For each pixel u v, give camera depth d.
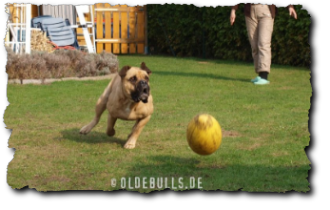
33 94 11.19
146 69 6.88
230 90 12.16
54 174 5.94
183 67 17.00
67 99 10.77
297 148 7.01
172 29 22.31
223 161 6.43
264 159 6.50
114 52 23.73
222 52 20.36
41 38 15.20
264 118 9.05
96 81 13.19
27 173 5.95
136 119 6.97
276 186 5.47
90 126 7.64
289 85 12.98
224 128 8.34
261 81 13.19
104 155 6.75
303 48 16.36
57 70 13.23
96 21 23.42
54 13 18.12
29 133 7.91
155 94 11.50
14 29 14.69
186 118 9.09
